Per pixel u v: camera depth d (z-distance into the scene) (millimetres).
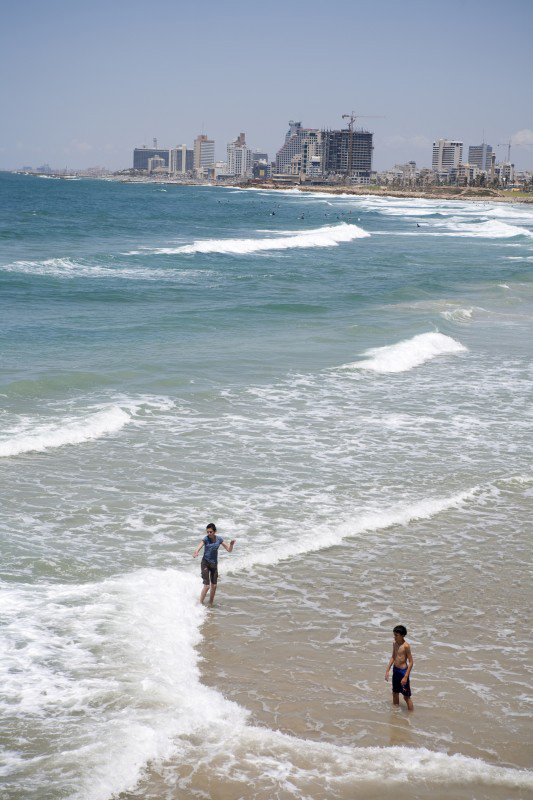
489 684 10672
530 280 54219
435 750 9305
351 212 144125
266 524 15234
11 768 8617
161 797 8359
